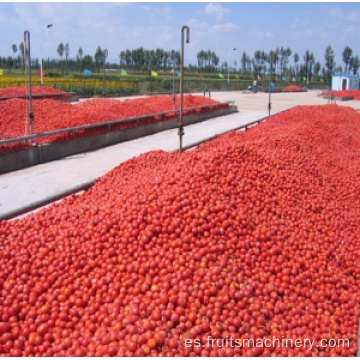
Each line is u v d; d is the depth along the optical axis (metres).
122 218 4.73
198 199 4.89
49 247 4.60
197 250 4.36
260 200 5.43
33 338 3.59
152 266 4.15
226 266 4.24
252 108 25.41
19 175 9.33
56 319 3.80
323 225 5.57
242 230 4.70
